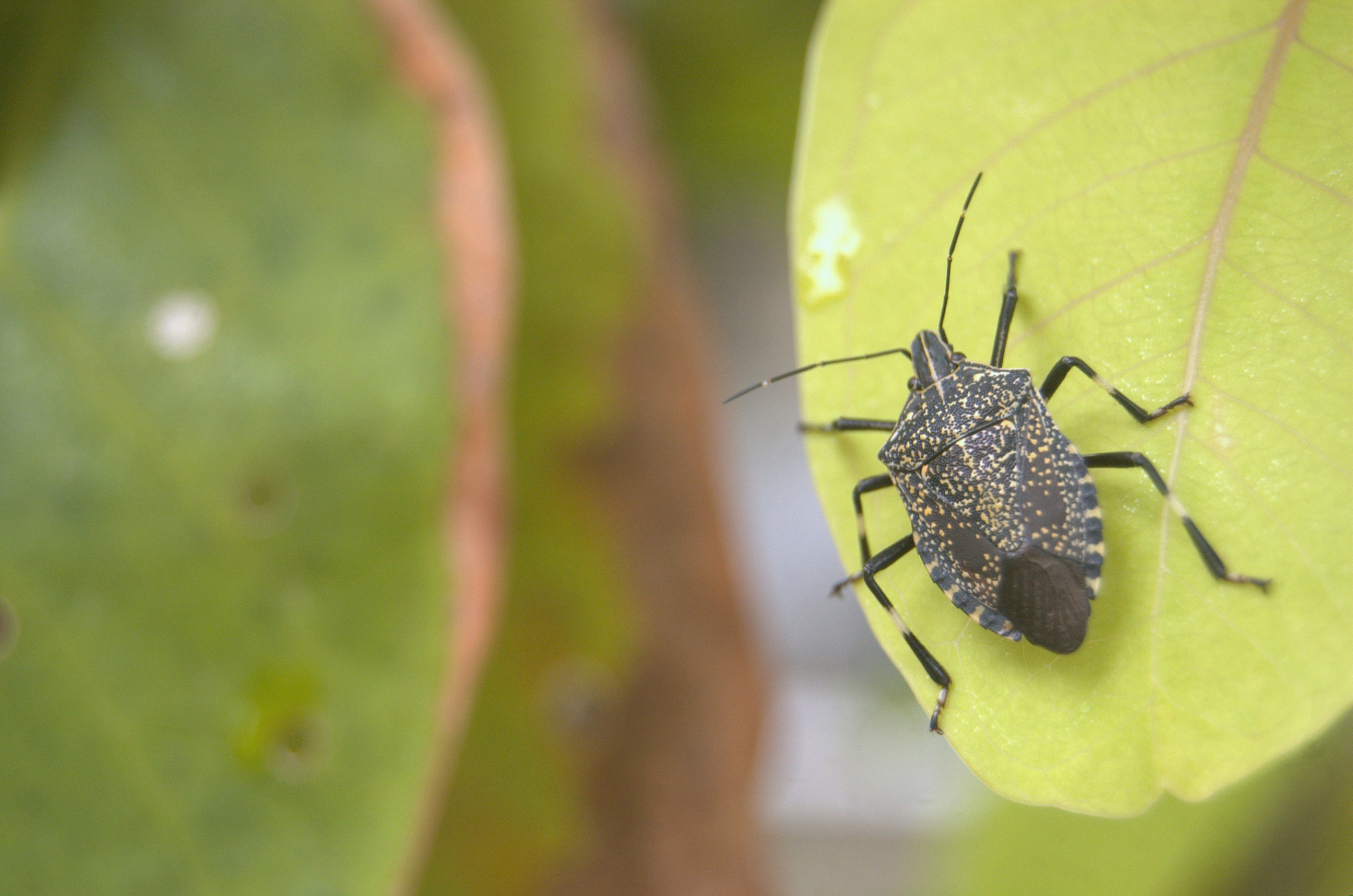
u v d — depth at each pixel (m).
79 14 0.29
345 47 0.28
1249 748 0.24
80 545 0.28
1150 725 0.24
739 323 0.46
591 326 0.31
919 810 0.37
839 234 0.25
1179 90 0.25
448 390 0.28
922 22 0.25
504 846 0.31
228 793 0.27
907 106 0.25
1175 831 0.29
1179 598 0.24
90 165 0.28
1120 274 0.25
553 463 0.31
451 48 0.28
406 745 0.27
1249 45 0.25
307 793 0.27
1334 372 0.24
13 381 0.28
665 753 0.31
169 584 0.28
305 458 0.28
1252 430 0.24
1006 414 0.25
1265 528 0.24
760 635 0.31
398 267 0.28
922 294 0.25
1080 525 0.25
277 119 0.28
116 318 0.28
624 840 0.31
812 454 0.26
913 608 0.26
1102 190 0.25
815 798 0.39
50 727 0.27
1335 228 0.24
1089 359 0.25
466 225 0.28
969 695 0.25
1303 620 0.24
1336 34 0.24
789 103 0.39
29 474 0.28
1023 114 0.25
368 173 0.28
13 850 0.27
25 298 0.28
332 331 0.28
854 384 0.25
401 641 0.28
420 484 0.28
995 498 0.25
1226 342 0.25
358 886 0.27
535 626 0.31
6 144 0.28
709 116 0.39
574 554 0.31
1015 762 0.25
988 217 0.25
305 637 0.28
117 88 0.28
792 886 0.38
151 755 0.28
